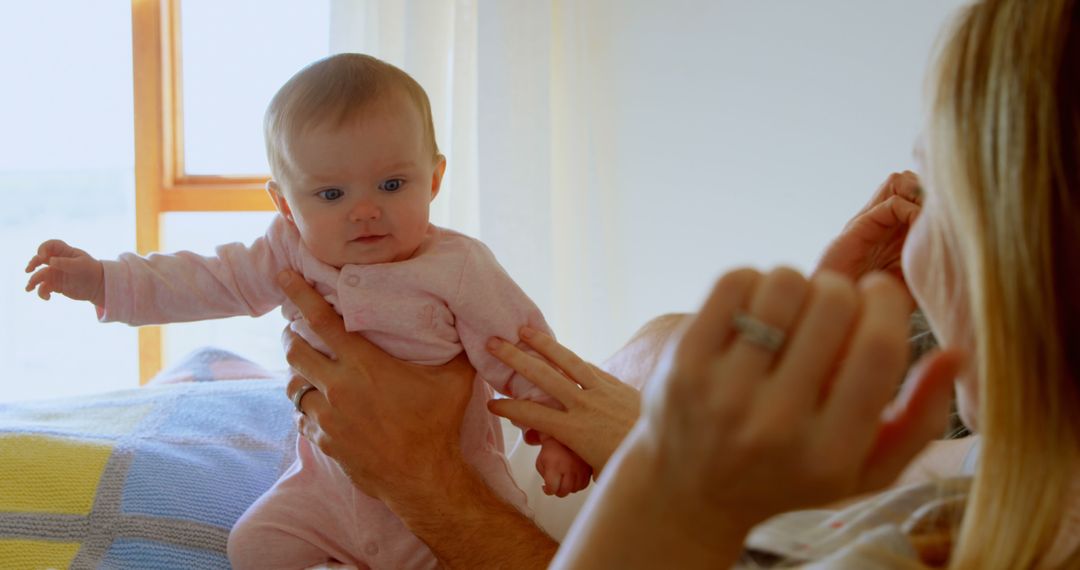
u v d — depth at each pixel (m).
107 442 1.35
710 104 2.31
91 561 1.19
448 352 1.16
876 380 0.42
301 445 1.24
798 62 2.21
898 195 1.16
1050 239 0.54
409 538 1.17
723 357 0.45
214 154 2.93
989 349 0.56
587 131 2.45
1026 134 0.55
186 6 2.89
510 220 2.37
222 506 1.29
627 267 2.45
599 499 0.50
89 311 3.20
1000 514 0.55
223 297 1.16
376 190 1.08
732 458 0.44
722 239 2.34
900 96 2.09
